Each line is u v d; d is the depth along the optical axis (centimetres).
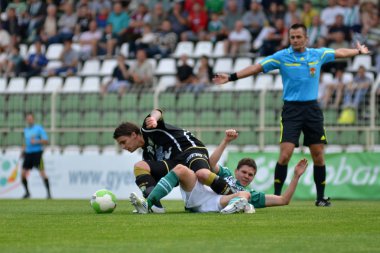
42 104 4578
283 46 4553
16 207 2839
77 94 4491
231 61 4703
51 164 4381
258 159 3941
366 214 2184
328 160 3891
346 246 1391
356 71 4438
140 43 4972
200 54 4941
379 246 1393
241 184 2220
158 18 5247
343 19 4738
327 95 4019
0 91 4944
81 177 4319
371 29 4838
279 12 4959
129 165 4203
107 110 4444
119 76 4625
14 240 1506
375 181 3803
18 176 4466
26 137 4253
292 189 2216
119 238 1524
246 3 5081
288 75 2638
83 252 1310
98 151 4397
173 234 1589
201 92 4291
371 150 3962
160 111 2139
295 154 3866
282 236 1555
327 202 2759
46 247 1384
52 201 3634
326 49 2670
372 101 3953
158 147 2177
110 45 5091
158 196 2105
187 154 2153
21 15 5734
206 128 4222
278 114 4109
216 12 5259
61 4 5766
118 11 5262
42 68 5156
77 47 5319
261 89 4216
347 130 3991
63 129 4447
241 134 4172
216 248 1359
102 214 2203
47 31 5497
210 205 2142
